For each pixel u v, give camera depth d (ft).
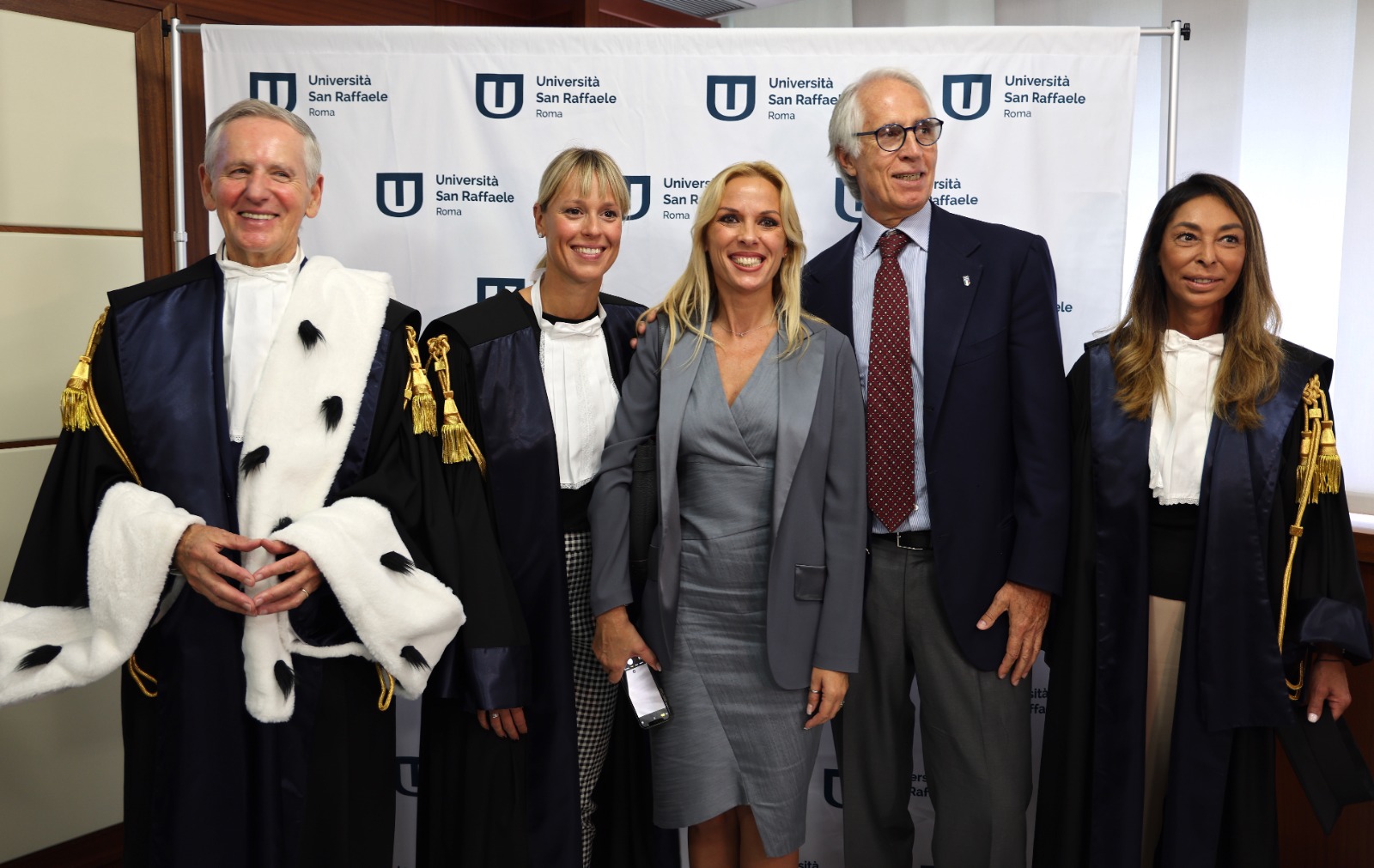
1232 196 6.34
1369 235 9.25
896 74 6.73
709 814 6.32
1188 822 6.42
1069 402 6.85
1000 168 8.07
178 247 8.29
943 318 6.51
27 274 8.41
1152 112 10.62
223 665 5.71
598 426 6.78
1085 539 6.68
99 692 9.11
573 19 12.22
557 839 6.52
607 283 8.41
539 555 6.52
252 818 5.77
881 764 7.06
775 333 6.33
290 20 10.06
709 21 14.20
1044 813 6.94
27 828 8.72
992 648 6.59
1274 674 6.26
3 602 5.71
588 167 6.47
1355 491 9.46
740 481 6.18
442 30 8.20
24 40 8.25
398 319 6.32
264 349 5.97
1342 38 9.37
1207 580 6.35
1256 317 6.37
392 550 5.82
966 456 6.44
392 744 6.30
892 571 6.75
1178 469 6.47
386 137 8.29
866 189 6.73
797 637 6.16
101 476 5.81
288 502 5.76
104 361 5.95
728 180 6.17
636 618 6.53
